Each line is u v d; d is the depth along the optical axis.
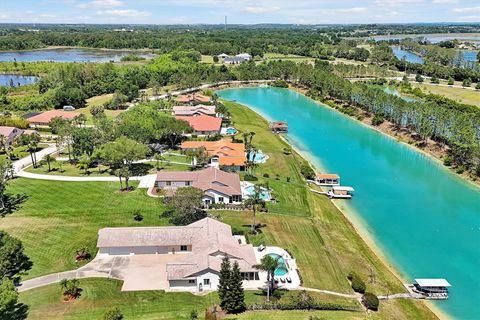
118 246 77.94
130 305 64.75
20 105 196.62
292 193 109.69
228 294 63.66
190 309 64.25
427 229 97.94
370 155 148.12
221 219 92.56
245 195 104.25
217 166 124.50
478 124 141.00
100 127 141.00
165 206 96.69
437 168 137.00
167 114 176.38
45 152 135.62
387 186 121.62
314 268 77.94
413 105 165.88
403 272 81.50
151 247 79.19
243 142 146.62
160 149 139.25
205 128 157.75
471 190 120.25
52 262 75.56
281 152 142.38
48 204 96.50
